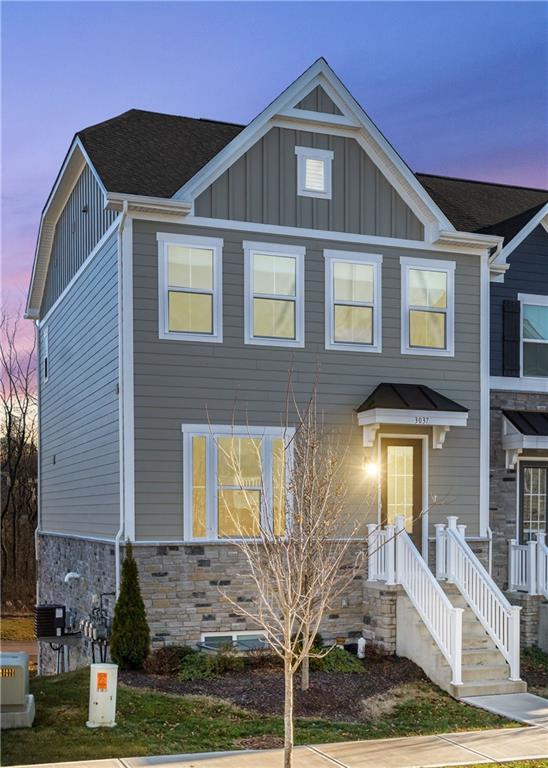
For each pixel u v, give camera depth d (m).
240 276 15.28
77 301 18.86
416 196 16.56
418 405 15.54
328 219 15.98
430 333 16.75
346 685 12.66
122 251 14.55
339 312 16.00
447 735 10.42
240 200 15.34
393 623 14.41
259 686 12.40
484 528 16.78
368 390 16.08
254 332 15.33
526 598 16.08
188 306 14.93
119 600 13.48
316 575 10.20
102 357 16.11
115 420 15.01
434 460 16.50
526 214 19.06
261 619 9.92
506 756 9.46
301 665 13.22
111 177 15.24
